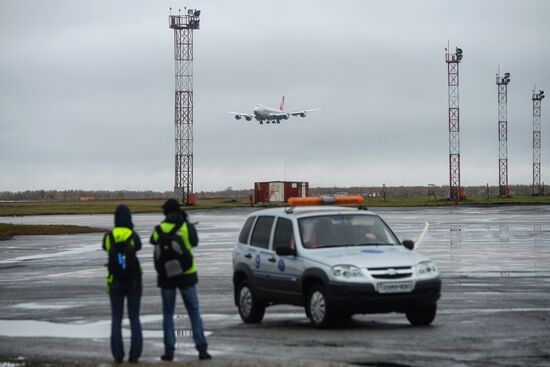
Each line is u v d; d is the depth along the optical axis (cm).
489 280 2977
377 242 2042
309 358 1526
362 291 1850
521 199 16425
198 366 1430
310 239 2019
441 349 1598
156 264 1564
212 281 3067
